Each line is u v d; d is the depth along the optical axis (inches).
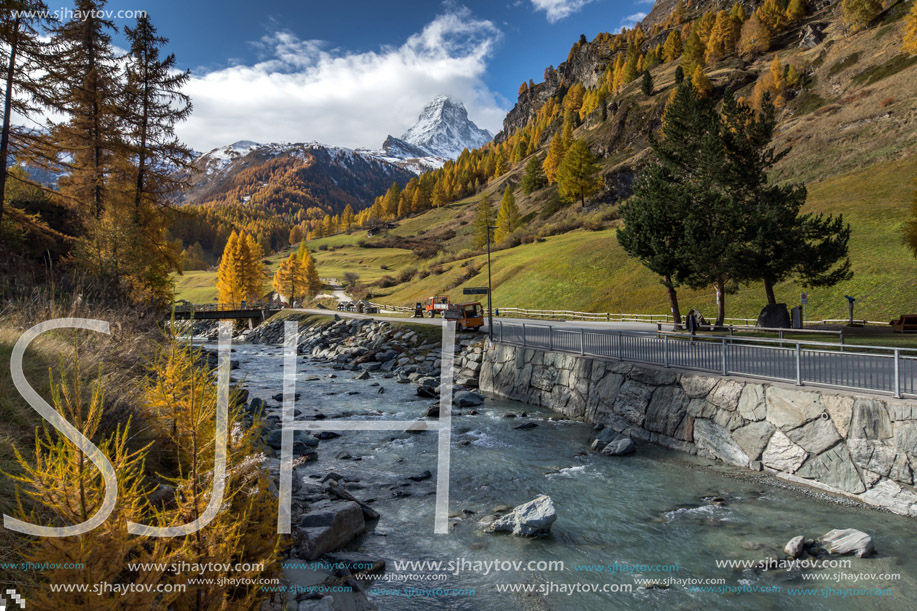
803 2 5634.8
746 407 422.3
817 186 2058.3
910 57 3127.5
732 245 888.3
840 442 349.1
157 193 1213.1
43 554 101.0
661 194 980.6
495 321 1540.4
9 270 557.6
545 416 655.1
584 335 701.9
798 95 3878.0
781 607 218.8
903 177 1779.0
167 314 876.0
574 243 2679.6
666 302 1605.6
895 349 336.2
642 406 536.4
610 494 366.9
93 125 1080.2
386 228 7524.6
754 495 355.9
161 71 1218.6
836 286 1301.7
